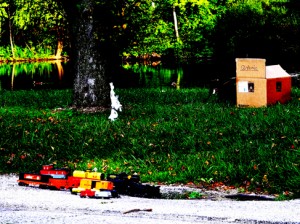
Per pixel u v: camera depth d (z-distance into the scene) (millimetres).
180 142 13906
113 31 28484
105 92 20141
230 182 10859
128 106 19891
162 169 11922
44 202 8422
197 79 35406
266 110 16922
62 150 13992
